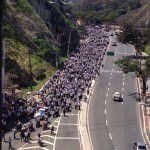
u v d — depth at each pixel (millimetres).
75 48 188625
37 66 128750
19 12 149125
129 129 85625
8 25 136125
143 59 133625
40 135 73625
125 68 116812
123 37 141500
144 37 131375
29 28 147750
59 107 97312
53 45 155875
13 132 75625
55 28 181875
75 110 97688
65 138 76000
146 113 98625
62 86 113875
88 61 159500
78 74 134875
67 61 156500
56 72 133125
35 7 167000
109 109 101625
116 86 129000
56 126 83562
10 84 107062
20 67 118875
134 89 125875
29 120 84188
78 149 70312
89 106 103062
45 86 113188
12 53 123562
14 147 68188
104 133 81562
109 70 152000
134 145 70875
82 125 86000
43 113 85438
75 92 112250
